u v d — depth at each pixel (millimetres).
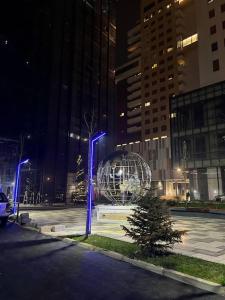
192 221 20109
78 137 66312
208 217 23656
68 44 70625
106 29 86500
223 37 60938
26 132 62281
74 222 19344
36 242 11984
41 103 63094
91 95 74250
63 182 61094
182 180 69562
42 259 8961
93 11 81375
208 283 6484
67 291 6129
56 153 61031
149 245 8961
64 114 65000
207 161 45062
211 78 61625
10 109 63406
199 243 11297
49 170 59125
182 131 49594
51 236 13492
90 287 6410
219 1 62812
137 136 98562
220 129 44188
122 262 8703
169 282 6859
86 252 10047
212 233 14094
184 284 6727
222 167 43875
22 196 56906
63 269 7848
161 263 8047
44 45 67250
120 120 107062
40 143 60531
